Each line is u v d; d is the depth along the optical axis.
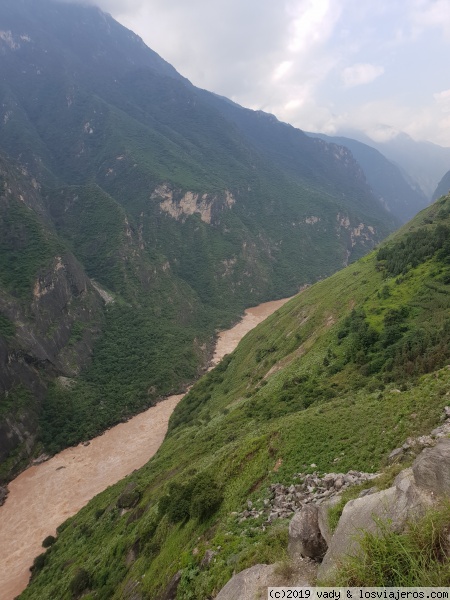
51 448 89.06
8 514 70.00
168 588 20.66
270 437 33.12
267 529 19.17
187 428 73.75
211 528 24.36
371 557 6.83
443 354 36.81
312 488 21.17
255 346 98.50
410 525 7.07
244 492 26.34
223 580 15.88
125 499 51.06
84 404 104.38
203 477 32.31
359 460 22.48
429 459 8.49
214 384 96.44
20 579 54.12
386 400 30.05
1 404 90.25
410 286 62.09
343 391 44.88
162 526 32.44
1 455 83.00
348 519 8.95
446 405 22.98
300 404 46.62
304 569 9.62
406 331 50.31
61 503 71.44
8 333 102.31
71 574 42.25
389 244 107.75
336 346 58.28
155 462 61.94
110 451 87.75
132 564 32.69
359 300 70.69
